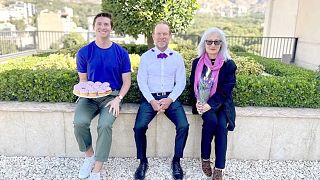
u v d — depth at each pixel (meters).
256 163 3.01
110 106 2.63
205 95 2.71
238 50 9.10
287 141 3.02
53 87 3.04
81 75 2.81
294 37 8.95
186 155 3.09
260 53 10.05
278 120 2.96
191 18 5.70
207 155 2.68
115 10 5.47
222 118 2.62
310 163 3.03
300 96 3.10
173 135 3.01
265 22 12.38
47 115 2.92
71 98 3.06
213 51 2.68
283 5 10.98
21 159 2.97
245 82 3.07
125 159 3.03
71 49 5.84
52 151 3.03
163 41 2.76
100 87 2.61
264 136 3.01
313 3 7.93
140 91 3.01
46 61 4.11
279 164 3.00
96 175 2.51
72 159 3.01
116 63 2.73
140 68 2.82
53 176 2.67
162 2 5.25
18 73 3.11
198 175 2.75
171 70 2.80
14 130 2.97
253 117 2.95
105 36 2.65
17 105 2.95
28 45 9.59
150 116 2.70
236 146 3.04
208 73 2.72
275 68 4.71
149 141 3.03
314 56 7.77
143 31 5.50
